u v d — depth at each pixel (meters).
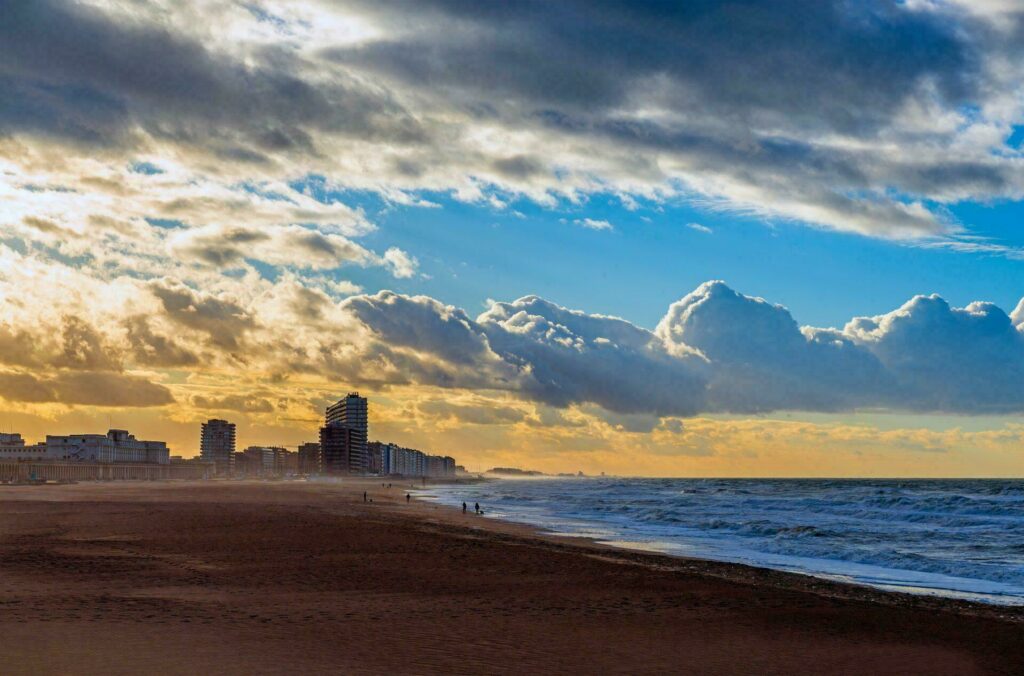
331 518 66.38
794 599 27.34
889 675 17.42
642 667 17.08
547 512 90.56
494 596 26.25
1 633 17.66
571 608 24.31
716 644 19.77
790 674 17.11
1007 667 18.41
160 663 15.38
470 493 170.50
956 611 26.22
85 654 15.88
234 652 16.53
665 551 46.78
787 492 158.38
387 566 33.50
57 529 50.12
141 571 29.73
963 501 95.88
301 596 24.88
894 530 62.28
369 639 18.50
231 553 36.91
